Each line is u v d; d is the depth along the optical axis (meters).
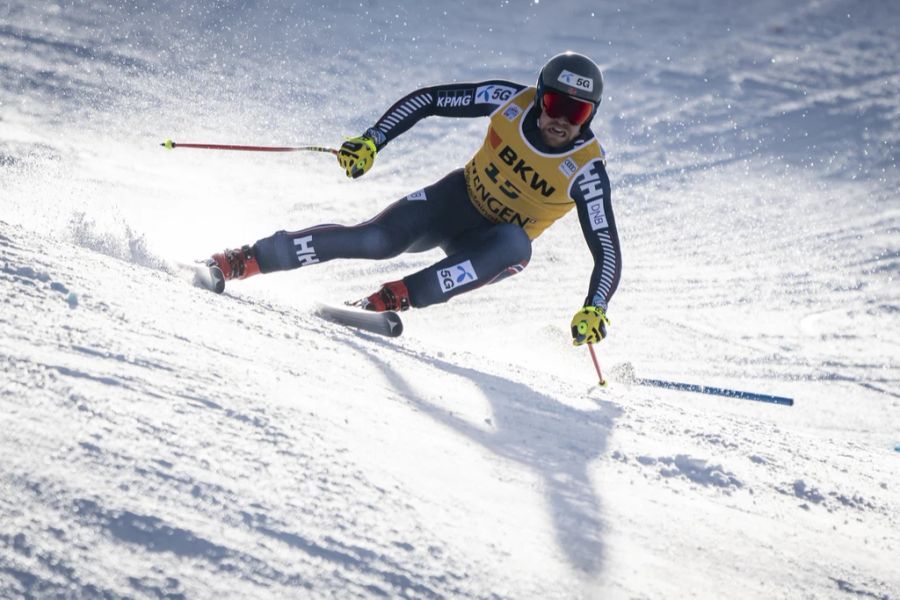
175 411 6.70
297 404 7.77
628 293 35.84
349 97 54.34
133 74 52.00
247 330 10.23
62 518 5.04
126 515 5.23
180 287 11.70
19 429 5.68
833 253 41.78
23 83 48.31
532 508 7.20
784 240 43.00
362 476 6.67
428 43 61.72
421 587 5.55
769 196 47.91
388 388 9.62
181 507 5.49
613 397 13.55
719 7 69.25
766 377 29.12
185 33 57.50
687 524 7.79
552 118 14.05
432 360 12.38
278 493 6.00
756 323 34.00
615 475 8.68
